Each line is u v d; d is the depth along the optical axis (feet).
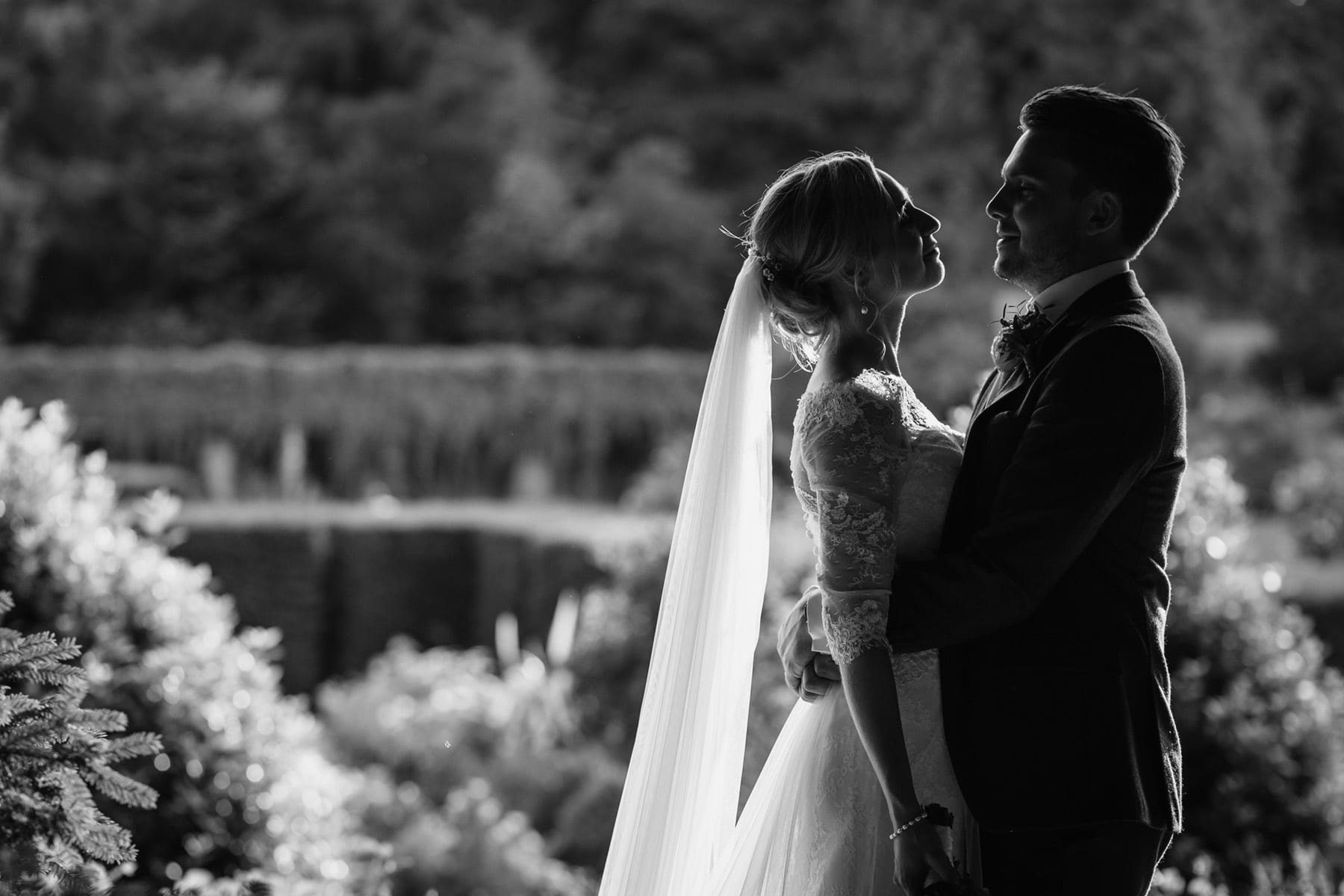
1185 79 75.41
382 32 82.02
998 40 76.28
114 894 8.70
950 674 6.82
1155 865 6.73
